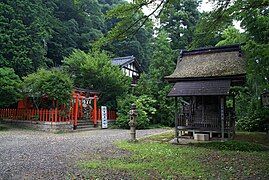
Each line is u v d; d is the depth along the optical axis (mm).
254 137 15609
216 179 6879
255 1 7836
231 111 15242
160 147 12250
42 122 20547
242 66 14609
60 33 36938
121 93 26797
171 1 7395
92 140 15188
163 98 25922
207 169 7965
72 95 21109
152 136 16891
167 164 8609
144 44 46312
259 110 19391
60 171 7746
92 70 25344
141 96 25766
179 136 16062
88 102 26391
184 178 6961
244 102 22484
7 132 18547
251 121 19375
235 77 14211
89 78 25859
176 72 16516
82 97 22938
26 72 27641
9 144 13242
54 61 36906
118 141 14461
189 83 15203
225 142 12562
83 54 26484
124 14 7598
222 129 13766
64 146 12758
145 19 7855
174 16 34906
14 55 26781
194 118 16078
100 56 27391
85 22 41781
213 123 14711
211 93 13359
